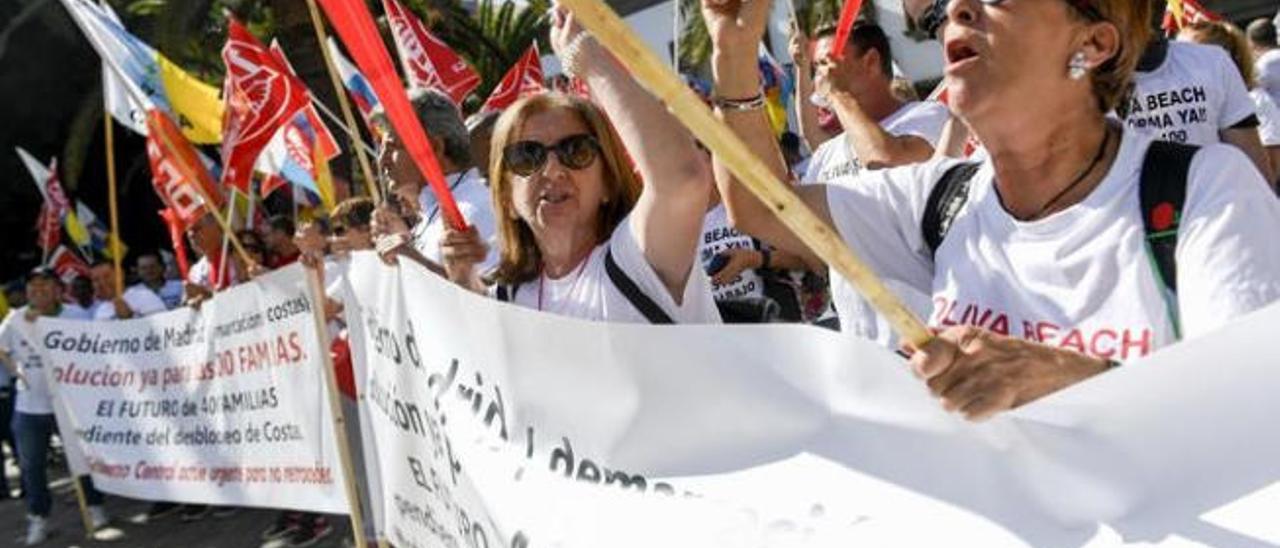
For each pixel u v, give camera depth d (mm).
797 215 1358
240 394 5160
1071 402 1397
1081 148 1568
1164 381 1356
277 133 5719
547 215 2143
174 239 6199
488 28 17938
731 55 1915
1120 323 1502
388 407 2674
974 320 1635
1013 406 1422
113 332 5961
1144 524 1374
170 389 5625
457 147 3721
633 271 2004
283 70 5129
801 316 4109
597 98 1965
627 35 1272
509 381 2035
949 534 1490
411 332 2449
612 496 1834
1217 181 1462
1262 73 4738
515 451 2029
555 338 1917
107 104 6262
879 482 1559
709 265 3854
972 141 2758
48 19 19734
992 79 1549
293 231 7145
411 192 3699
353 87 5832
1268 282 1392
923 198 1772
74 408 6297
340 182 8109
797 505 1621
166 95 6180
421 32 5840
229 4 15531
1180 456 1362
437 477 2355
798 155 5121
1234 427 1336
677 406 1761
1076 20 1520
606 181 2182
